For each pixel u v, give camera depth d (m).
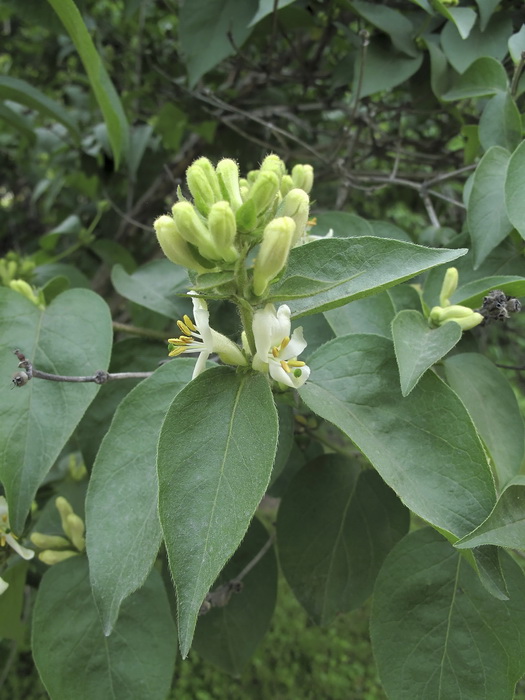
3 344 0.17
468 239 0.20
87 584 0.17
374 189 0.27
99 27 0.41
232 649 0.22
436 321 0.15
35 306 0.19
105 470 0.14
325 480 0.21
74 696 0.16
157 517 0.13
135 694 0.16
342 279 0.13
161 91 0.37
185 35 0.27
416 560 0.16
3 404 0.16
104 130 0.34
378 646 0.15
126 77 0.43
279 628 0.53
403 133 0.39
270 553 0.23
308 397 0.13
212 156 0.38
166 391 0.15
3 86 0.28
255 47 0.39
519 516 0.12
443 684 0.15
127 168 0.37
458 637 0.15
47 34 0.47
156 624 0.17
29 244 0.51
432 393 0.14
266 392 0.12
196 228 0.12
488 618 0.15
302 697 0.47
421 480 0.13
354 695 0.48
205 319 0.13
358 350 0.14
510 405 0.17
